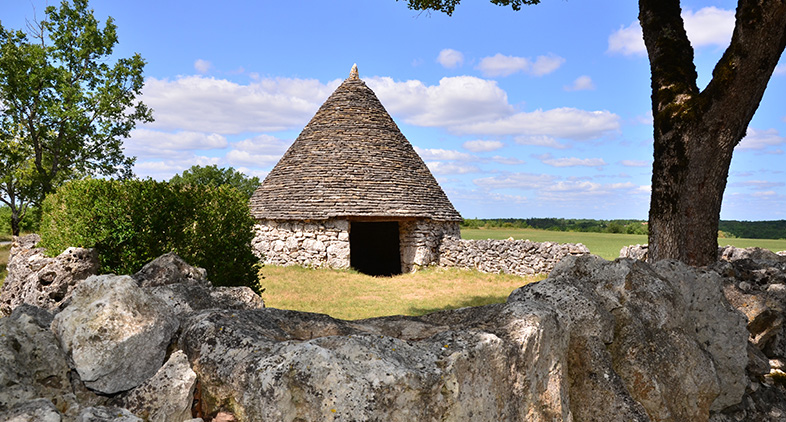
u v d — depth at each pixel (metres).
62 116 20.50
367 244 22.11
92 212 6.69
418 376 1.84
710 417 3.41
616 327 2.94
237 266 8.23
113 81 22.84
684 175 5.42
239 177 45.84
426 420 1.85
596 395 2.64
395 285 14.05
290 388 1.79
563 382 2.53
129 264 6.79
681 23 6.00
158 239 7.05
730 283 4.34
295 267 16.56
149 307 2.26
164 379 2.02
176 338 2.38
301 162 18.34
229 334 2.13
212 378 2.01
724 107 5.06
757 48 4.72
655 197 5.72
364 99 20.05
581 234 45.00
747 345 3.72
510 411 2.17
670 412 2.79
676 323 3.06
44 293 5.89
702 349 3.19
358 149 18.33
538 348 2.33
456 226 19.53
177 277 3.93
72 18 21.83
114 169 23.95
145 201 6.96
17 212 21.52
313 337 2.38
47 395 1.99
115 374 2.06
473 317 2.61
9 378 1.86
